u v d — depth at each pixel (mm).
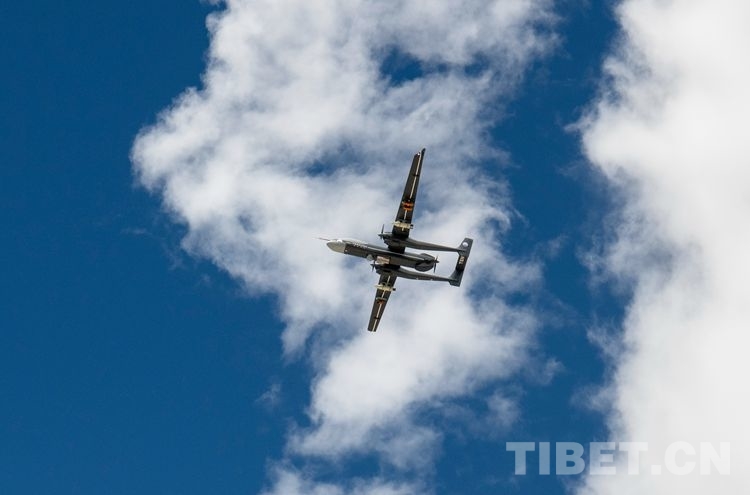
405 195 97625
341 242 99750
